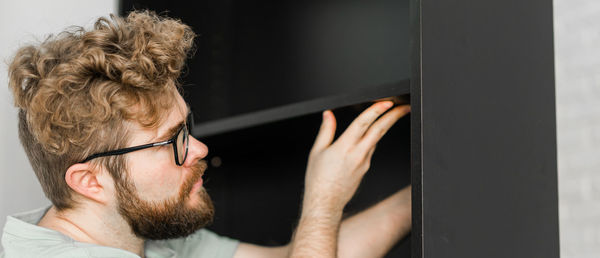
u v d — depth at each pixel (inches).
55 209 42.7
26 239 38.1
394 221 47.1
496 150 38.1
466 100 36.3
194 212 44.1
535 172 41.1
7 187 64.1
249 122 49.4
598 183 43.8
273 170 64.4
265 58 66.7
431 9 34.6
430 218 33.4
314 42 62.3
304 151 59.5
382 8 55.2
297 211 60.4
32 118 38.9
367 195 52.9
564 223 45.7
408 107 41.6
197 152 43.2
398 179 49.7
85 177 40.0
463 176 35.6
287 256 48.1
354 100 39.6
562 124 46.3
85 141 38.8
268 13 66.8
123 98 38.3
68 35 41.6
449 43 35.6
